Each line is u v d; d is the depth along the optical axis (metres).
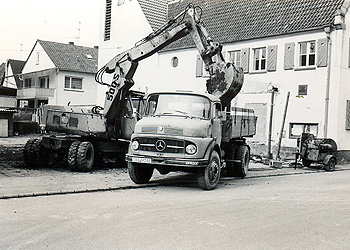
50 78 44.22
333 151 18.70
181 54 28.34
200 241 5.75
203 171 10.48
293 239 6.03
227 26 26.75
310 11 23.09
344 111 21.61
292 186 12.00
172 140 10.26
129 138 14.92
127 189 10.41
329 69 21.33
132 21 32.16
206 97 11.28
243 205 8.49
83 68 44.81
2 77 54.62
